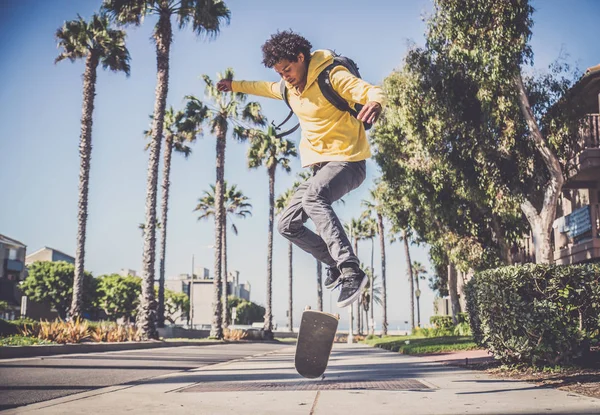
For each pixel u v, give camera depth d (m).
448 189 17.94
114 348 17.34
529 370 7.24
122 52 26.61
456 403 4.04
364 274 2.97
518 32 13.53
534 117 14.77
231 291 130.75
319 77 3.02
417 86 15.15
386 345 23.11
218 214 35.44
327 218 2.96
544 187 15.50
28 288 61.31
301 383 5.97
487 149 14.81
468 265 18.09
